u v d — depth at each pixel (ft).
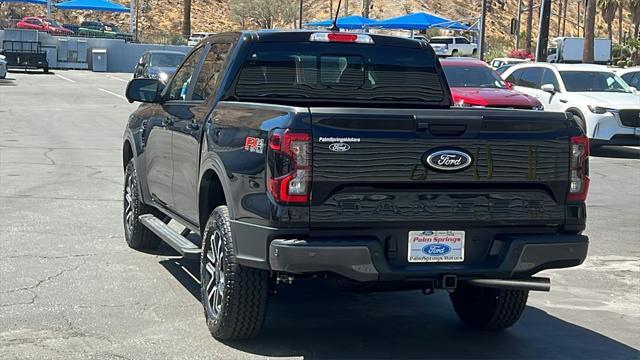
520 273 19.13
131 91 26.61
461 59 65.51
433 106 24.16
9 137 62.03
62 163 49.93
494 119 18.70
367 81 23.61
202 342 20.48
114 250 29.60
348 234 18.25
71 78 141.18
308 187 17.92
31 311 22.52
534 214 19.22
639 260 31.14
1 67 129.08
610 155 64.75
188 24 197.77
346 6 244.22
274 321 22.54
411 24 144.97
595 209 41.65
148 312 22.74
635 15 238.07
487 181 18.79
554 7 332.39
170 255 29.12
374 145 18.12
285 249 17.79
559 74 66.49
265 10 247.29
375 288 19.36
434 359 19.93
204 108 22.77
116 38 191.01
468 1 291.58
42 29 194.18
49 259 28.02
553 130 19.24
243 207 19.08
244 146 19.36
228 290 19.52
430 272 18.52
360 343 20.93
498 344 21.25
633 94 65.10
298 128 17.88
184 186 23.98
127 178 30.27
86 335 20.76
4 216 34.60
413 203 18.43
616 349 21.08
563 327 22.89
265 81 22.71
